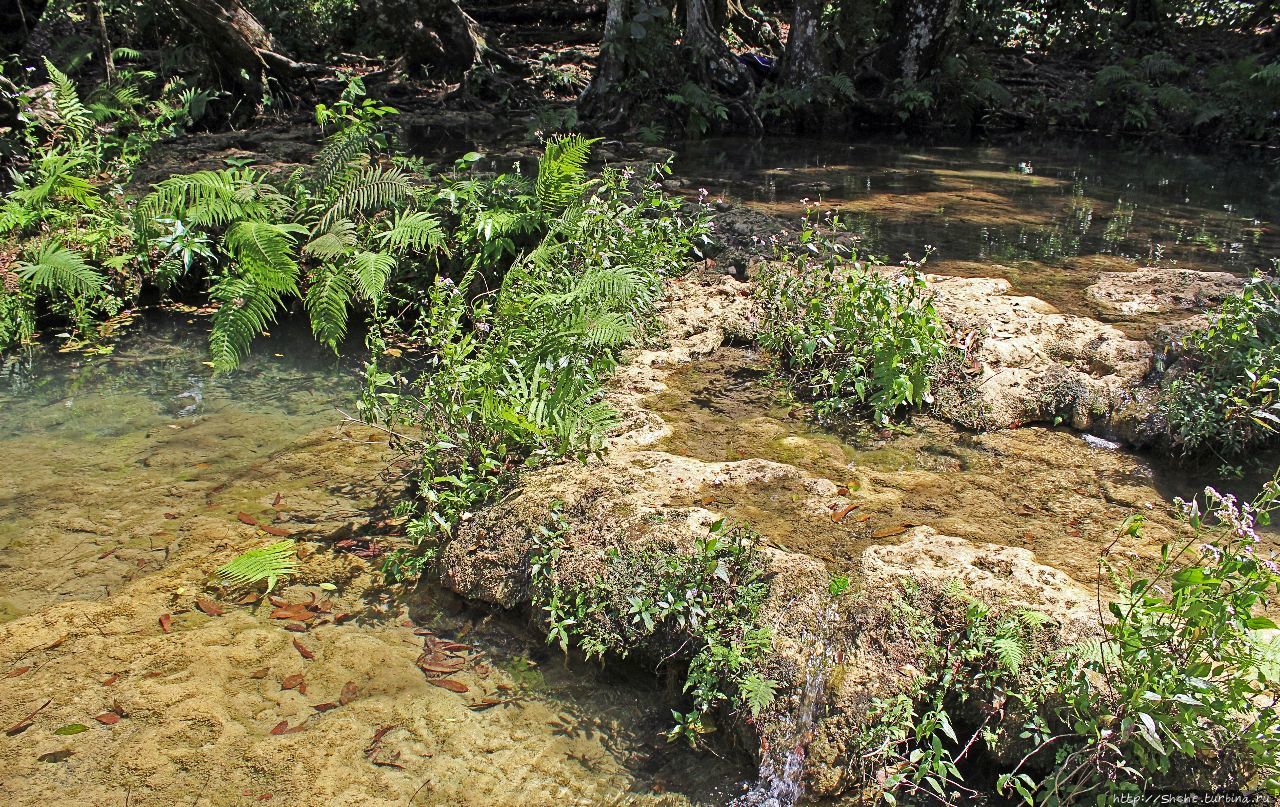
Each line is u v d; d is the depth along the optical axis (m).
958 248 7.34
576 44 16.97
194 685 3.43
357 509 4.51
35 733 3.23
